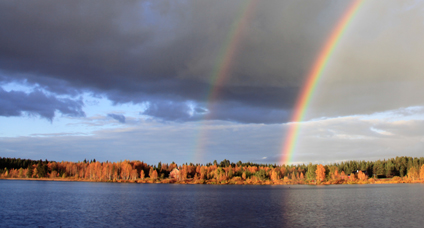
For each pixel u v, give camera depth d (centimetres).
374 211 8312
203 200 12438
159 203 11025
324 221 6769
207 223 6612
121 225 6375
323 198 13000
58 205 10000
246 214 7981
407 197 12606
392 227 6047
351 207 9344
